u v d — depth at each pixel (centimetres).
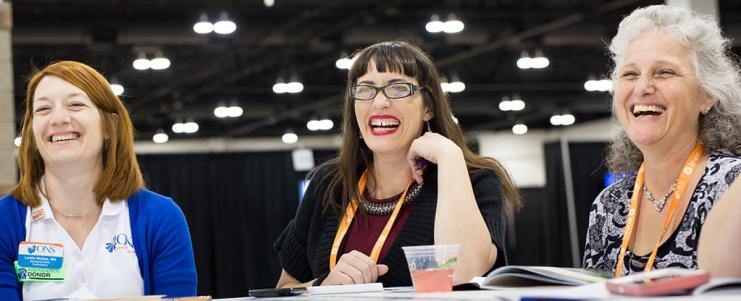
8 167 516
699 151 214
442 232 215
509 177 260
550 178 1759
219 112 1489
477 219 218
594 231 235
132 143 240
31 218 227
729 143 212
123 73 1276
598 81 1348
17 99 1266
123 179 235
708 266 156
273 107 1559
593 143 1739
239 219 1722
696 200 204
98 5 1012
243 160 1742
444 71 1352
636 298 119
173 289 231
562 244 1742
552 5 1066
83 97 231
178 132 1580
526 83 1491
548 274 154
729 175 200
